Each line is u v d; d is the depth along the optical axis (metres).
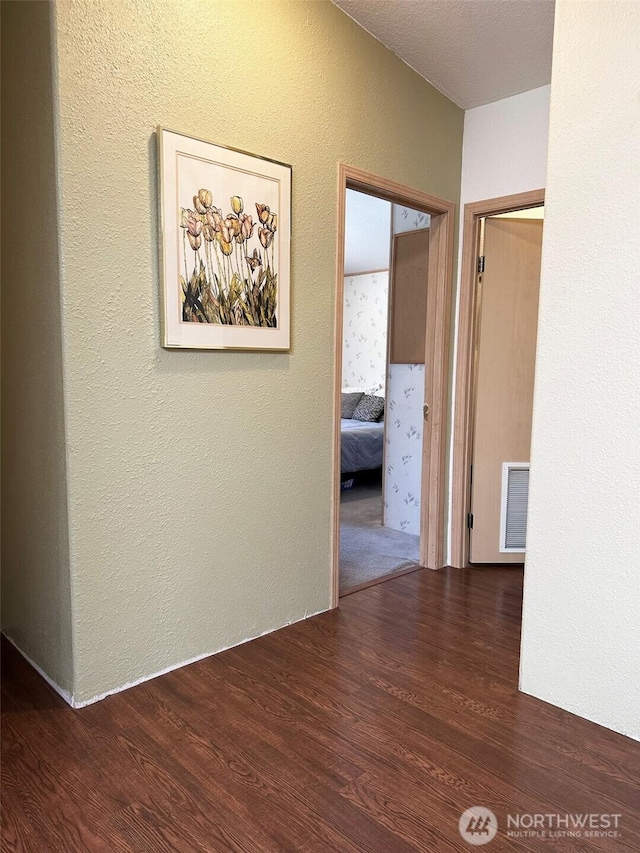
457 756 1.73
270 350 2.35
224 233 2.14
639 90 1.70
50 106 1.73
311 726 1.86
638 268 1.73
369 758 1.71
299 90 2.37
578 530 1.91
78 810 1.50
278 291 2.35
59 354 1.82
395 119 2.79
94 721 1.87
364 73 2.62
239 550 2.35
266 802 1.53
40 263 1.87
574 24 1.83
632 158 1.73
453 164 3.17
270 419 2.40
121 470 1.97
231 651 2.34
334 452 2.68
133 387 1.97
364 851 1.38
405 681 2.13
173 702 1.98
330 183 2.53
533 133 2.94
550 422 1.95
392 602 2.86
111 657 2.01
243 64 2.17
